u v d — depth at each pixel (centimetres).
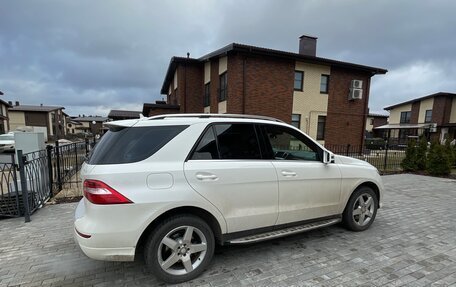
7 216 423
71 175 736
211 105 1548
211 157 262
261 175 281
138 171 227
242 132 288
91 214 221
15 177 418
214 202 256
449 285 246
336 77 1566
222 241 269
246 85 1312
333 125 1584
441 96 2945
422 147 980
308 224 328
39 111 4628
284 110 1420
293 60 1421
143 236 244
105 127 289
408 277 258
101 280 250
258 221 285
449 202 546
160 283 246
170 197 234
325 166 335
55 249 314
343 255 304
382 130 3984
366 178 374
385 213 466
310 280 252
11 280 248
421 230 385
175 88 1934
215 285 243
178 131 254
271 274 262
